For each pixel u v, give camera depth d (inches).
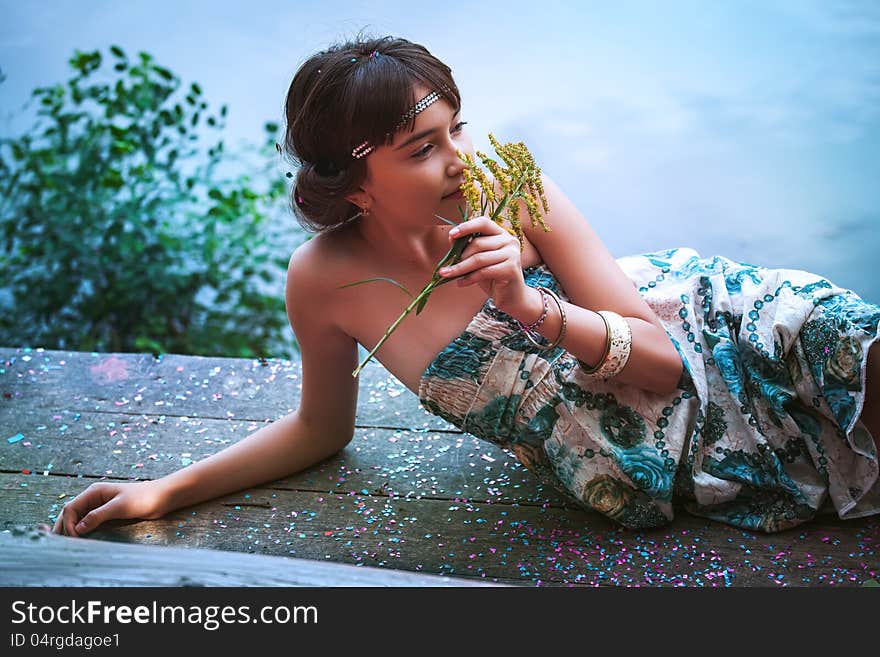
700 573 83.3
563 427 87.6
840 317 82.4
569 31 271.4
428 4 280.1
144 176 174.2
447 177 77.7
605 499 88.0
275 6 270.5
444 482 101.3
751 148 232.7
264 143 216.4
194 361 131.1
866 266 201.2
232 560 63.0
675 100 247.3
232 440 112.7
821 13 276.4
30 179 176.6
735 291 91.4
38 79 239.8
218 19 267.7
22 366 130.5
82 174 174.6
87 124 177.6
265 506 98.1
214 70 247.6
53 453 110.2
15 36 256.5
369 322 89.0
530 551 88.4
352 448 108.9
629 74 256.1
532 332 82.1
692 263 95.4
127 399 122.3
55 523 95.2
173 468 107.2
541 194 76.0
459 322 86.5
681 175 227.1
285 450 101.1
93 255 172.2
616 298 85.3
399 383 123.0
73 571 61.8
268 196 177.5
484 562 87.2
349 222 89.2
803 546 86.3
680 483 89.0
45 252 171.3
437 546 90.2
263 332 179.9
